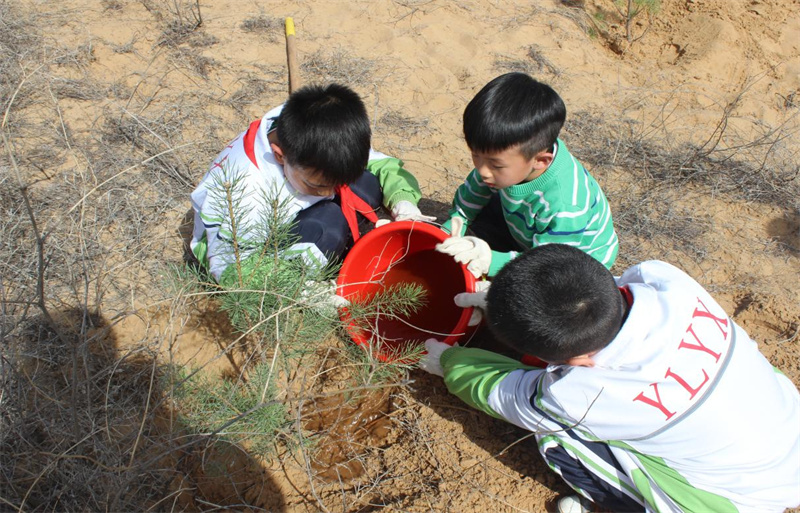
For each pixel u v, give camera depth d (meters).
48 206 2.84
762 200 3.24
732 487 1.83
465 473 2.21
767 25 4.52
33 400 2.17
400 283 2.58
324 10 4.25
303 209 2.47
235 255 2.13
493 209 2.78
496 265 2.40
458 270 2.51
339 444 2.31
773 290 2.81
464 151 3.41
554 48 4.19
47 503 1.97
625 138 3.54
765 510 1.86
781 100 3.96
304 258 2.30
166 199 2.95
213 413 2.06
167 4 4.10
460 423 2.35
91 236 2.73
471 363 2.20
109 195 2.88
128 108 3.36
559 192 2.25
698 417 1.76
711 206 3.22
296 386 2.41
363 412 2.41
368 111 3.56
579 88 3.89
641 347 1.75
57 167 3.02
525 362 2.42
